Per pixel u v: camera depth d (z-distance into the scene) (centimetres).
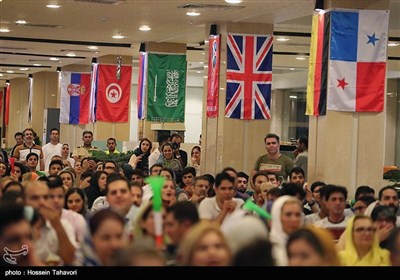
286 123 3266
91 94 2688
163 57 2234
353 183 1333
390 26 1823
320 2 1340
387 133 2777
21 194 716
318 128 1351
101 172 1170
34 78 3572
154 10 1680
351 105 1316
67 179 1171
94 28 2023
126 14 1755
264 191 1047
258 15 1658
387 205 927
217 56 1778
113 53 2553
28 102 3875
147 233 589
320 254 471
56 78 3559
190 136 3644
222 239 439
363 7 1321
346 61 1311
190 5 1582
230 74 1744
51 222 623
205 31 1853
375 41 1317
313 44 1355
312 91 1355
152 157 1627
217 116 1775
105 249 502
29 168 1503
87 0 1588
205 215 907
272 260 447
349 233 686
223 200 906
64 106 3003
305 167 1558
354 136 1329
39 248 596
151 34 2083
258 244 448
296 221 616
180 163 1612
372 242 684
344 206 920
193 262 432
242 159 1752
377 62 1318
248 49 1755
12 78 4106
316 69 1346
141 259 411
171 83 2231
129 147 2327
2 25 2055
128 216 779
